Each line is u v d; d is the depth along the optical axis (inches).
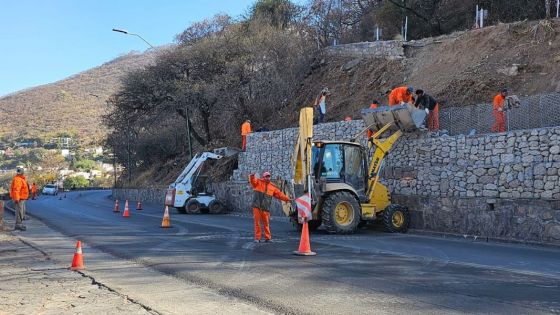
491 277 338.3
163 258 433.7
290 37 1489.9
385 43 1211.9
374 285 315.6
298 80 1416.1
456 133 711.7
